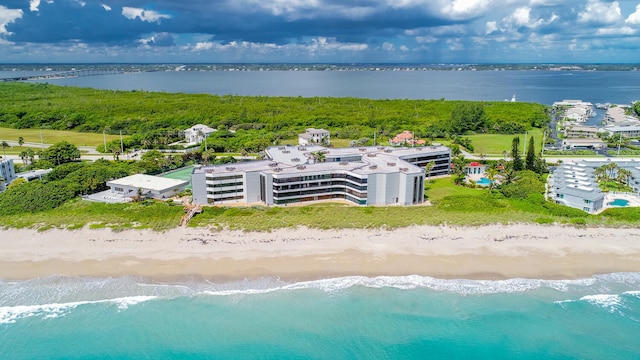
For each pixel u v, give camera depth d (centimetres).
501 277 8856
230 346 7212
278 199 11956
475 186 14125
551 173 15925
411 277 8850
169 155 17062
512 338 7362
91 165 15162
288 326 7625
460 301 8194
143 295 8350
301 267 9181
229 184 12169
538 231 10381
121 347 7194
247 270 9081
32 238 10200
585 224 10581
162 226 10525
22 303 8131
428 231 10375
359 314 7894
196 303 8144
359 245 9944
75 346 7212
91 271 9062
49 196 11862
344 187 12438
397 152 15262
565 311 7938
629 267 9194
